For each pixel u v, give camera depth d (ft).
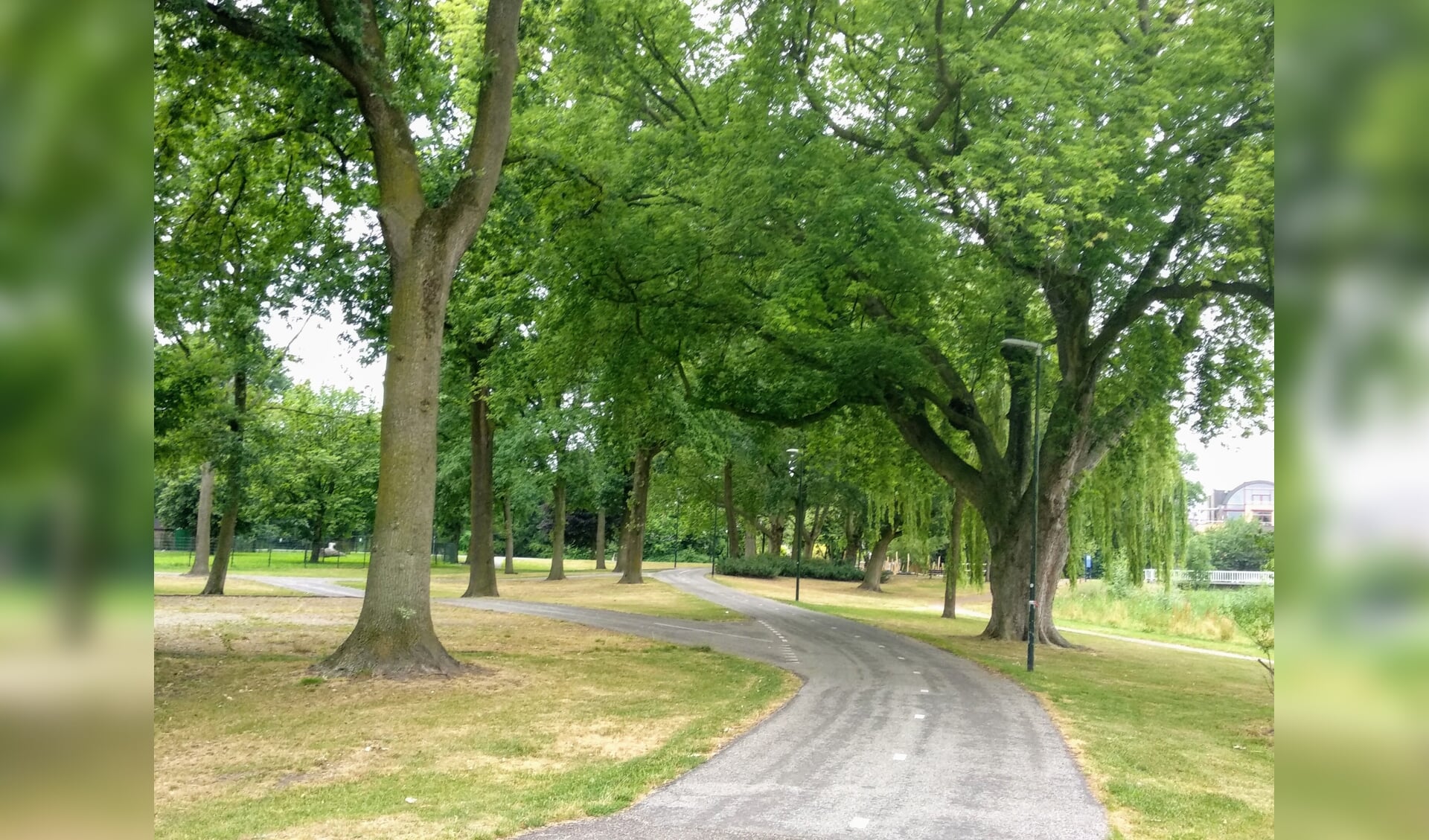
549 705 43.55
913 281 66.49
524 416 141.38
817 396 81.35
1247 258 53.31
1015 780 31.71
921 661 67.77
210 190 61.16
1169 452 95.61
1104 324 80.59
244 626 75.15
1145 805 28.84
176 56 50.39
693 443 134.82
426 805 26.37
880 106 74.64
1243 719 48.85
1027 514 86.58
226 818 24.64
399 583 50.67
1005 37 69.31
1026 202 56.29
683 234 70.33
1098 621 140.05
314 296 60.18
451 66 72.54
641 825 24.98
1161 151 62.34
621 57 76.84
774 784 29.91
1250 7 53.06
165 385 65.36
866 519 182.09
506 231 66.03
